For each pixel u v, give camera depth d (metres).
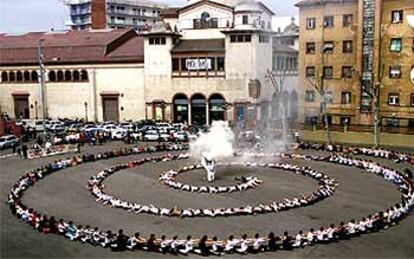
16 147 66.50
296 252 28.31
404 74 68.38
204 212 34.72
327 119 71.62
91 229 31.19
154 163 53.88
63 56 91.56
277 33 97.94
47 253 28.58
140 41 94.44
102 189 42.47
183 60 83.25
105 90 89.69
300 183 43.97
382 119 70.62
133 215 35.25
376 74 70.12
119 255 28.23
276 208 35.72
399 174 45.06
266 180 45.19
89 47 91.75
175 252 28.36
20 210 35.00
